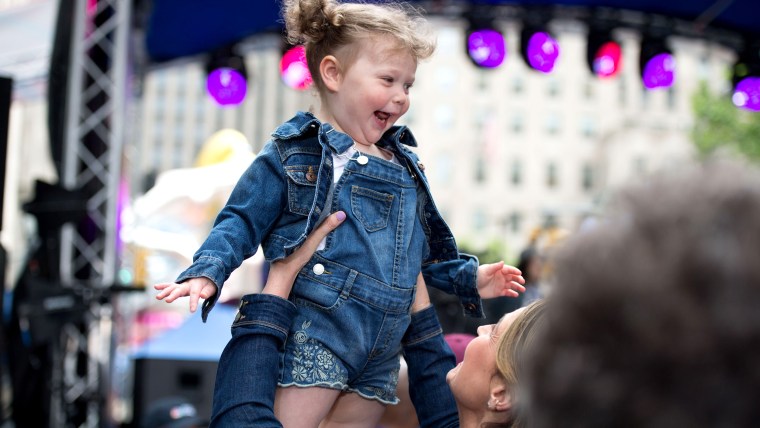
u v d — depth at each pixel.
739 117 32.09
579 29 8.86
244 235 1.79
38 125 16.14
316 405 1.79
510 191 56.16
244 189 1.85
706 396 0.74
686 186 0.79
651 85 8.98
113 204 6.73
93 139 6.75
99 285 6.23
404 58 1.92
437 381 1.98
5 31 7.34
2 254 5.84
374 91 1.90
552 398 0.81
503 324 1.74
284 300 1.77
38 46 7.29
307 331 1.81
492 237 41.84
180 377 6.46
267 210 1.84
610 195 0.84
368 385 1.89
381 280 1.84
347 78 1.93
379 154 1.99
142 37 7.95
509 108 56.62
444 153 56.28
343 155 1.89
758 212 0.75
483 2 8.41
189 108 65.56
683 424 0.75
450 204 55.75
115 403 6.75
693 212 0.76
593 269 0.78
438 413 1.96
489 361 1.72
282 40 8.33
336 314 1.81
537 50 8.61
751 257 0.73
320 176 1.84
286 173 1.86
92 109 6.75
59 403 6.32
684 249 0.75
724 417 0.74
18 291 6.14
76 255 6.68
